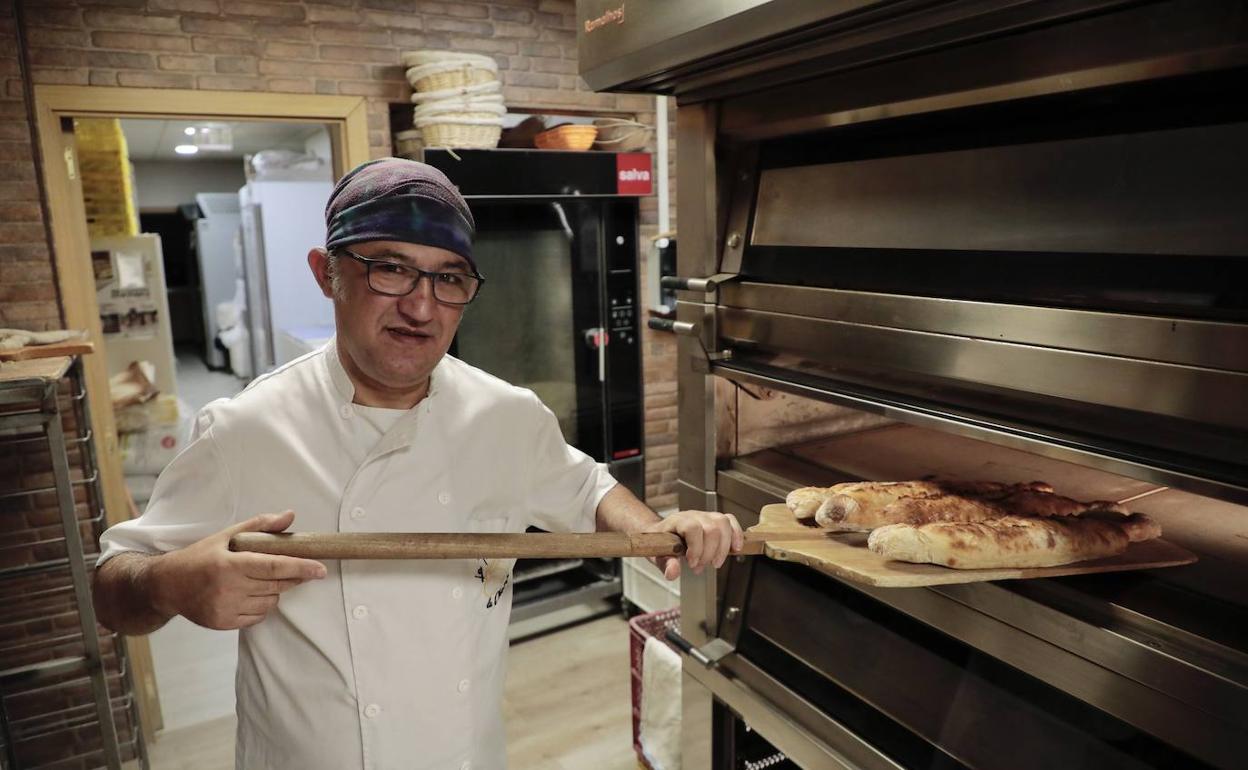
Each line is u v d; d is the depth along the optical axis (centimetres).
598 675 318
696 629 176
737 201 158
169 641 361
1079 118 104
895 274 123
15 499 258
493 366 324
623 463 363
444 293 106
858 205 133
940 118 122
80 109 258
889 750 127
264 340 596
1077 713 103
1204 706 87
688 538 112
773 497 149
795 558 110
